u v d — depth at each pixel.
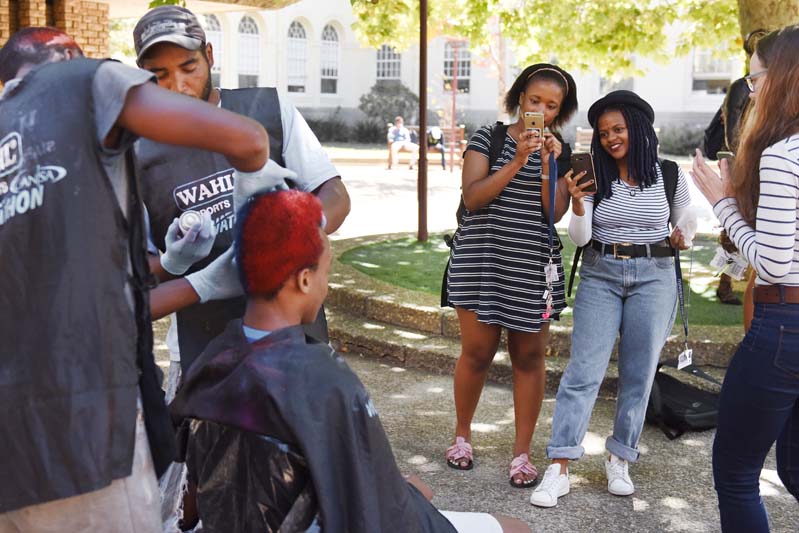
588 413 4.17
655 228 4.11
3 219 1.83
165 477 2.98
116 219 1.87
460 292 4.32
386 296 7.00
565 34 11.69
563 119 4.21
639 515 4.07
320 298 2.23
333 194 2.93
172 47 2.65
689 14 11.49
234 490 2.16
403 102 36.34
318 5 36.97
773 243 2.78
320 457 2.03
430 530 2.26
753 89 2.96
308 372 2.06
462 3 12.01
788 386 2.90
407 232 10.99
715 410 5.01
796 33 2.83
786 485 3.23
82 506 1.91
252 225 2.14
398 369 6.23
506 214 4.17
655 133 4.11
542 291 4.16
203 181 2.79
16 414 1.82
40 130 1.83
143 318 1.96
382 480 2.09
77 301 1.81
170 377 3.21
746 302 4.88
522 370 4.37
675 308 4.22
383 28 11.43
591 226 4.13
